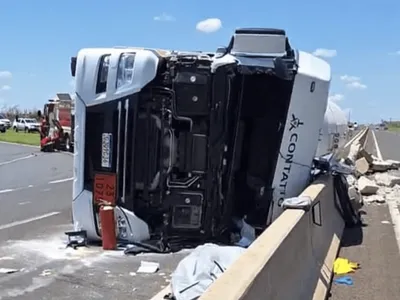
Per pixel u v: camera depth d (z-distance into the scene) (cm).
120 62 927
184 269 628
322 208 868
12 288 707
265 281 444
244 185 1008
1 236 1030
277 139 986
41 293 688
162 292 635
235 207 1011
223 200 952
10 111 10344
